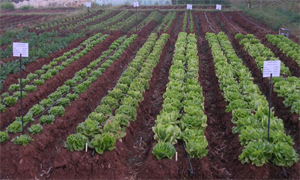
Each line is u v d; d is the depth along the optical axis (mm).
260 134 7461
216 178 7211
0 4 48156
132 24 29500
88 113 11172
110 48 19234
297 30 24844
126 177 7305
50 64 15148
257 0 47281
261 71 13914
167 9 41969
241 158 6957
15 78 13344
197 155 7121
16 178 7188
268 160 6941
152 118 10688
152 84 13570
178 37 22281
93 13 37125
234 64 14211
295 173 6648
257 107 9297
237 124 8336
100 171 6988
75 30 24625
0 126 9461
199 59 18156
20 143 7629
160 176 6652
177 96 9953
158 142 7438
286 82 11250
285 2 40219
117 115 8562
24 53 8180
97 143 7141
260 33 23328
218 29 26469
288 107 10219
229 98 10195
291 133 9273
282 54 17062
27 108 10906
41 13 37844
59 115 9617
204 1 50250
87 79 12766
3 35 21281
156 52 16875
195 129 7973
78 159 7051
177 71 12625
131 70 13812
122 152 7770
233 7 43594
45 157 8047
